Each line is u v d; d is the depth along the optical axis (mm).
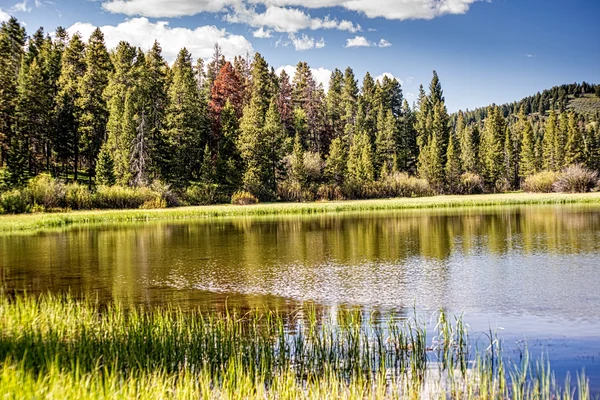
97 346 10273
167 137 82125
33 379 7707
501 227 40688
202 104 95062
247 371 9383
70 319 12258
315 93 118562
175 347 10484
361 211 64125
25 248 31953
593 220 44094
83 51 100750
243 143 83625
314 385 9078
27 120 75312
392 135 109062
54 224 48531
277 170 89562
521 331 13492
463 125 140000
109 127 78500
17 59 95438
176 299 17844
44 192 59938
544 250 28500
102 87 87625
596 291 18375
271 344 11711
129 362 9508
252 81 116812
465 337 12891
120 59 88250
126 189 67688
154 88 85750
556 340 12609
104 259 27297
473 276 21641
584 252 27516
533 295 17906
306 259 26781
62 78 86062
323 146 117438
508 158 114000
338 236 37188
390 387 9398
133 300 17750
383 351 11250
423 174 101375
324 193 88000
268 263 25594
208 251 30109
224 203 78938
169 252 29828
